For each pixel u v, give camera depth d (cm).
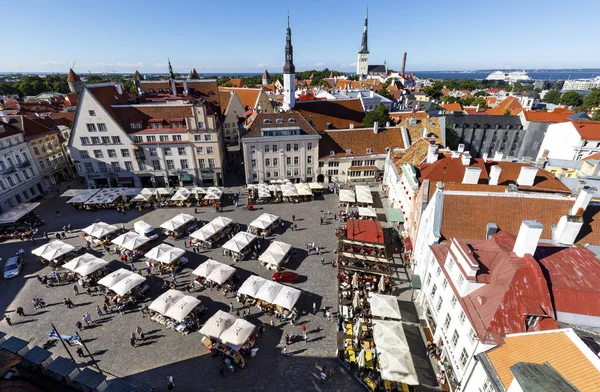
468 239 3073
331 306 3828
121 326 3547
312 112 8756
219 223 5284
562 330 1914
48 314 3716
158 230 5562
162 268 4488
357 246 4766
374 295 3522
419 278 3803
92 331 3478
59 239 5291
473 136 9031
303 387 2880
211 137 7012
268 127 6969
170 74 9781
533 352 1939
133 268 4441
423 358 3166
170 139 7012
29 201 6750
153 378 2961
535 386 1599
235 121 10619
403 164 5600
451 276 2839
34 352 2206
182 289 4128
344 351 3225
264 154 7019
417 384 2634
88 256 4378
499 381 1947
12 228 5534
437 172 4631
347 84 19462
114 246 5091
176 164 7206
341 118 8906
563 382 1614
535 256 2666
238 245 4662
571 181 4728
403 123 7825
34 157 6994
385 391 2825
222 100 11531
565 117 8694
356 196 6347
